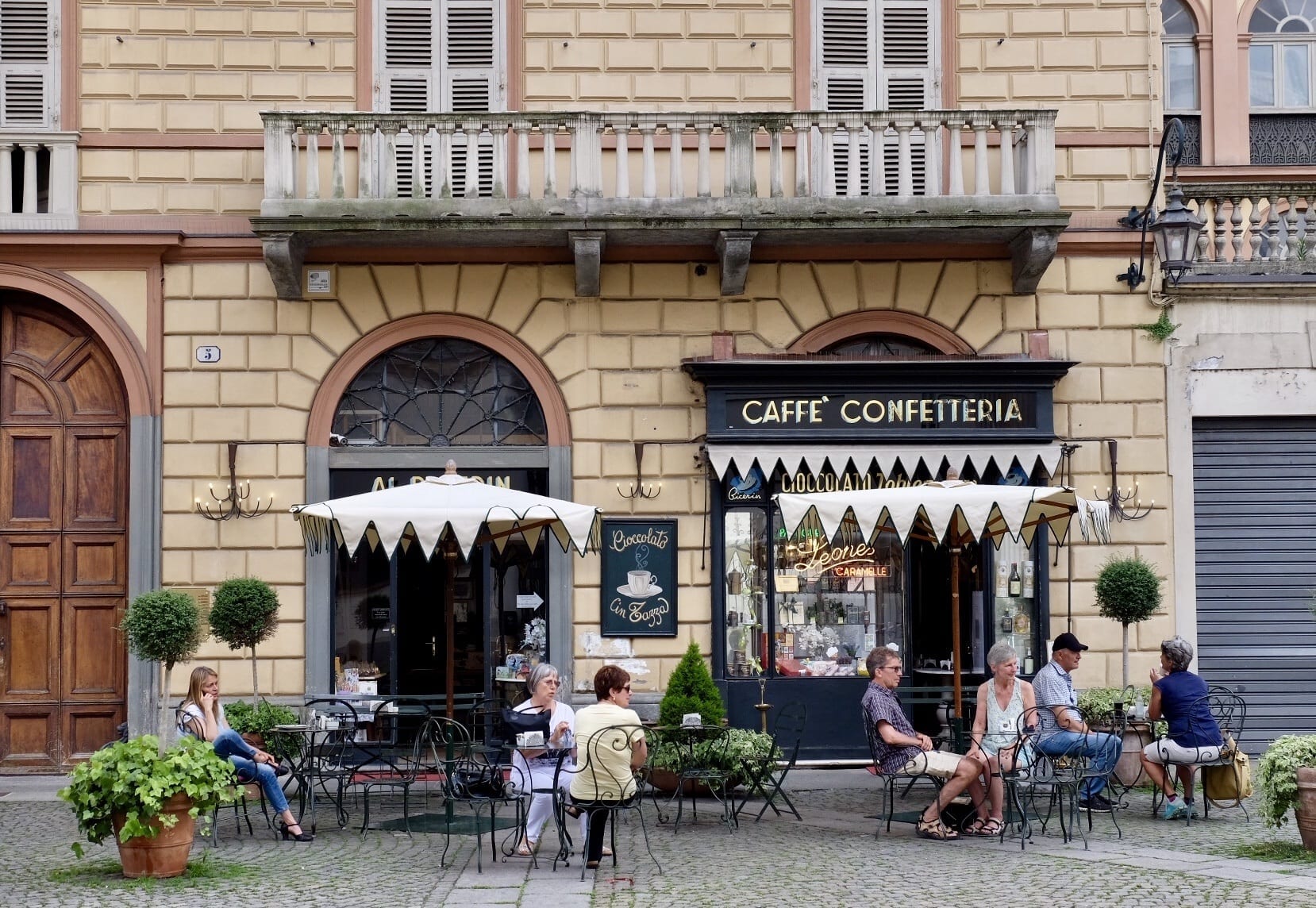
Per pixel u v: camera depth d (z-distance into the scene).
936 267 14.73
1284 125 15.96
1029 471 14.02
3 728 14.47
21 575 14.59
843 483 14.34
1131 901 8.23
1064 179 14.85
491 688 14.39
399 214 13.77
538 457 14.52
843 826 11.11
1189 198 14.98
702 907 8.30
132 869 9.21
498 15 14.87
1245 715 13.91
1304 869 9.10
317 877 9.23
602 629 14.35
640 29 14.84
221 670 14.23
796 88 14.88
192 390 14.37
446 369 14.68
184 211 14.46
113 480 14.65
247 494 14.30
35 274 14.30
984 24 15.02
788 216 13.88
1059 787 10.48
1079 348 14.73
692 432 14.50
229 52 14.62
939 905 8.24
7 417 14.63
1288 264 14.84
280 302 14.45
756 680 14.27
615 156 14.56
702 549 14.42
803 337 14.62
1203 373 14.80
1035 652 14.48
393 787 12.41
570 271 14.55
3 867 9.67
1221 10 15.87
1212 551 14.86
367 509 10.88
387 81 14.79
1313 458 14.91
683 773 11.29
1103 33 14.98
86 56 14.53
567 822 11.55
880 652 10.99
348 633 14.40
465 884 9.01
